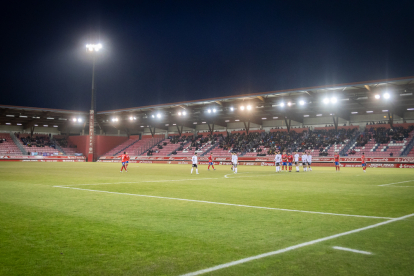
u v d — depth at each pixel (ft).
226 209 30.30
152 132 242.37
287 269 14.74
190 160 194.18
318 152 165.68
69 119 216.13
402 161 136.56
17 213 28.07
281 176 79.82
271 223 24.12
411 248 17.83
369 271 14.53
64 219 25.58
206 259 16.07
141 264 15.40
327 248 17.81
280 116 185.57
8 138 223.71
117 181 61.82
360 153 154.92
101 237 20.17
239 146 193.16
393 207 31.53
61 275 14.12
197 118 201.05
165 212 28.68
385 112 165.68
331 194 42.01
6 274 14.14
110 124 236.63
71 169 108.06
